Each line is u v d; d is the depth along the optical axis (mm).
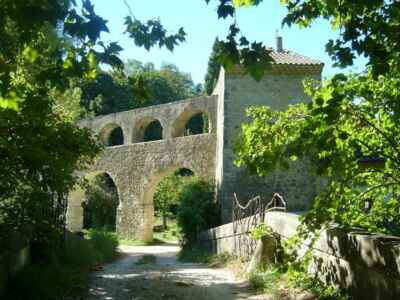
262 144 4863
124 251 19188
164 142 23500
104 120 26750
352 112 4664
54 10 3330
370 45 3939
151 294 6910
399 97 4781
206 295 6855
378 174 5355
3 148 6285
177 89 52875
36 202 6938
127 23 3922
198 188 20172
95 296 6664
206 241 16875
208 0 3666
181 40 3982
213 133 21625
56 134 7176
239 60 3670
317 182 18250
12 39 5297
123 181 25391
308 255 5629
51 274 7125
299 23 4684
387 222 6090
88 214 32656
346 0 3836
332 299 5285
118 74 4441
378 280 4492
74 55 3885
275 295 6266
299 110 5004
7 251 6227
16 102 4254
